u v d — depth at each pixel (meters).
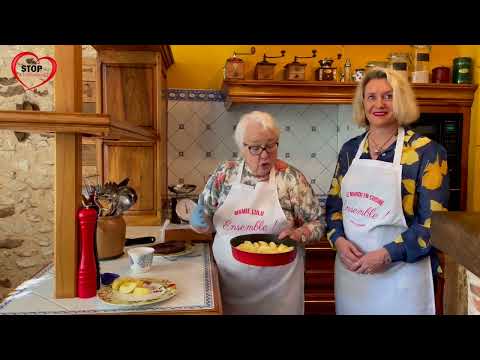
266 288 1.68
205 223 1.78
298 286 1.73
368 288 1.71
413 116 1.64
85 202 1.37
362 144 1.80
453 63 2.90
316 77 2.94
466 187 2.83
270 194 1.69
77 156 1.26
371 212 1.69
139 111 2.54
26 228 3.00
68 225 1.26
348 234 1.78
